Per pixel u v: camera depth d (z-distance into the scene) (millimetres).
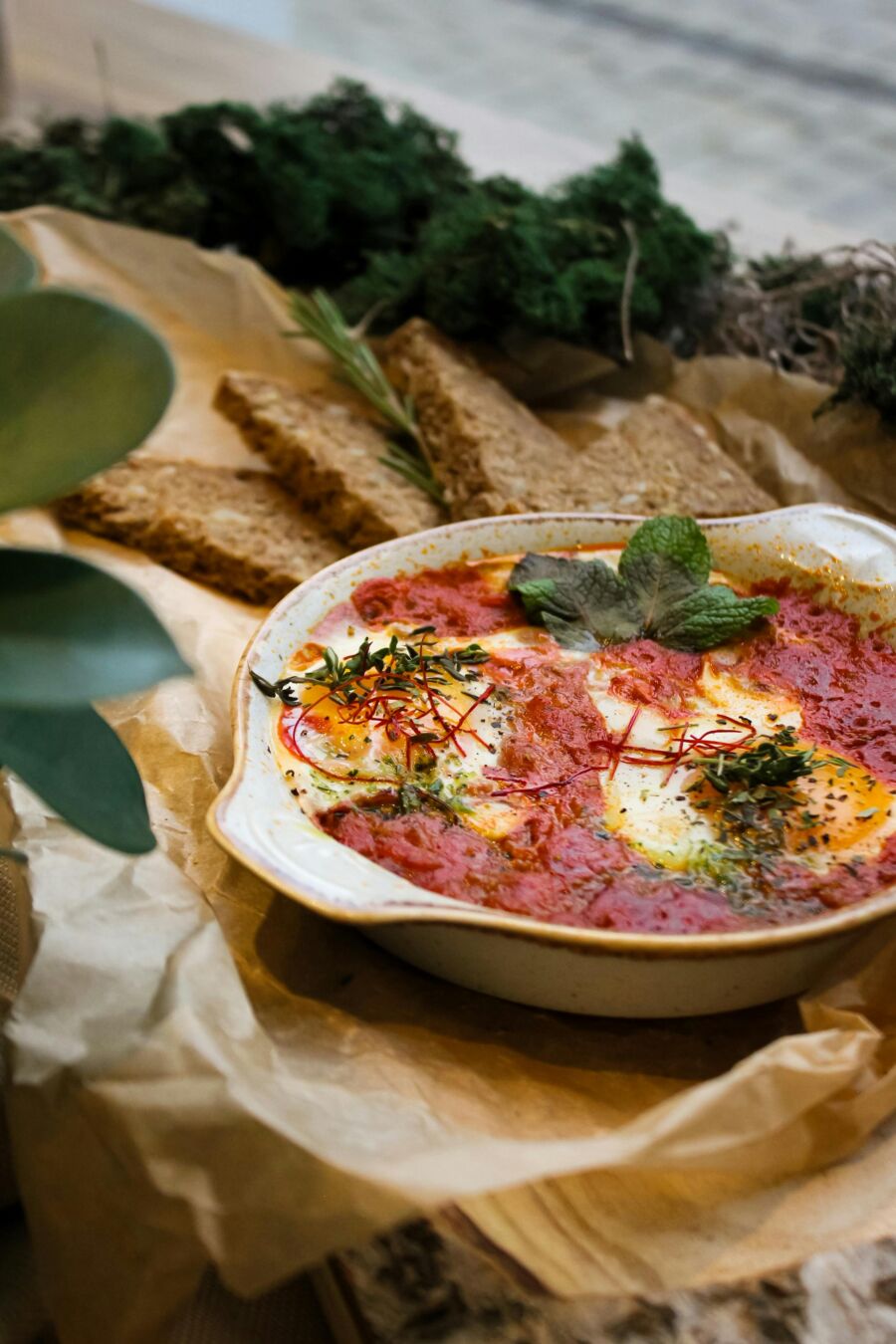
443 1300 500
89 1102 506
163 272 858
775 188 1243
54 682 426
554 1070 546
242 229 899
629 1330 494
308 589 635
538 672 616
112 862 566
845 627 648
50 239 844
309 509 779
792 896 545
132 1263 498
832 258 912
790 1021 562
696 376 818
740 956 518
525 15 1638
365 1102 523
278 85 1096
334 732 593
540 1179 491
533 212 831
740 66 1493
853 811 570
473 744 593
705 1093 494
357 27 1592
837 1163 528
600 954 517
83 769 482
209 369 862
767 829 564
